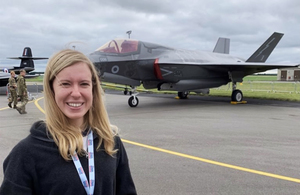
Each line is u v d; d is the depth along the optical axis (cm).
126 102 1590
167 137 678
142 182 386
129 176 168
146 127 814
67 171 130
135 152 538
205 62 1577
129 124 865
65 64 133
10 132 729
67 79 135
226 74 1688
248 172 426
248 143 618
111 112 1162
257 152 541
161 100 1759
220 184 379
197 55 1628
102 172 140
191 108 1321
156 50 1398
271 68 1595
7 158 131
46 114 138
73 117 137
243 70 1666
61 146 129
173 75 1412
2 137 669
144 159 492
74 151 133
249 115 1084
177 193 351
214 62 1634
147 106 1405
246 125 855
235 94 1554
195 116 1052
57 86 135
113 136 158
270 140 648
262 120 959
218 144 607
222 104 1521
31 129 133
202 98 1930
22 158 126
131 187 168
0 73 2300
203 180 393
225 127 820
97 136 147
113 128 166
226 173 422
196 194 348
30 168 126
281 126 840
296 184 380
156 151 546
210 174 417
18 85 1077
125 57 1275
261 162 477
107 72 1239
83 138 145
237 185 376
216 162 476
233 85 1655
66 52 140
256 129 789
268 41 1930
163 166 454
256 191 357
